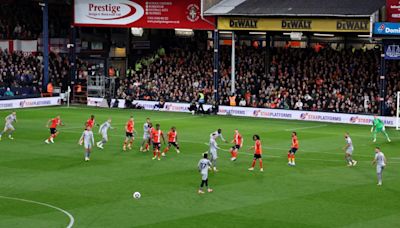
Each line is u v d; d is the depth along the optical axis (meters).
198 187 56.62
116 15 111.25
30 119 95.81
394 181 59.69
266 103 102.44
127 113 103.75
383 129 80.62
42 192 54.38
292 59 109.38
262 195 54.19
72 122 93.44
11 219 46.94
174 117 99.81
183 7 106.62
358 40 109.94
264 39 111.50
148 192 54.78
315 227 45.75
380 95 93.81
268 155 71.50
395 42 91.94
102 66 120.00
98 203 51.28
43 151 72.12
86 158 67.31
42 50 121.62
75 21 114.12
